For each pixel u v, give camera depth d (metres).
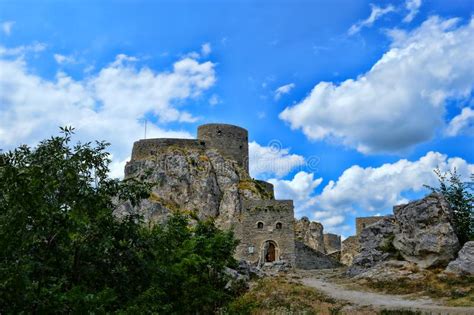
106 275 16.92
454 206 42.66
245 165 90.62
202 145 89.31
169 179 81.69
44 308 12.84
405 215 41.91
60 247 15.68
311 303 31.02
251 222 63.09
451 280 33.81
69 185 14.99
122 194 17.00
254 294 33.69
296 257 61.44
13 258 13.17
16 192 12.98
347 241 72.31
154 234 21.64
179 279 23.36
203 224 33.00
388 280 37.00
